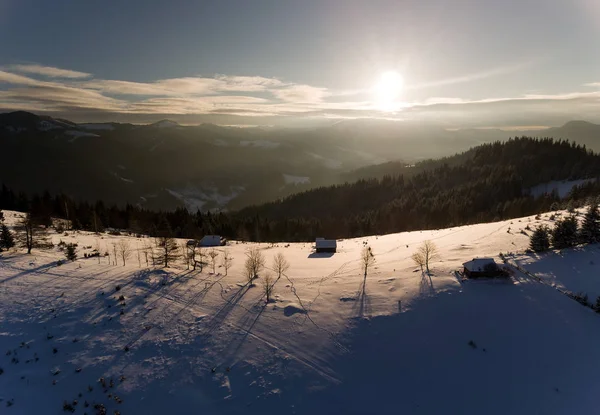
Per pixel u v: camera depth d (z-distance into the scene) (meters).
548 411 25.72
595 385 27.27
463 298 36.34
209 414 24.97
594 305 34.56
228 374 28.16
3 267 40.00
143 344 30.25
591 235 45.72
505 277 39.09
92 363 27.84
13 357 27.47
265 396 26.50
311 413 25.52
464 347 31.14
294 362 29.55
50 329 30.62
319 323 34.44
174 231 108.00
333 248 67.06
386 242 71.69
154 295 37.66
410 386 27.91
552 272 40.19
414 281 41.19
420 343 31.69
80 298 35.38
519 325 32.94
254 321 34.59
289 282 44.41
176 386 26.78
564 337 31.56
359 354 30.69
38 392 25.14
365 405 26.28
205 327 33.12
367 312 35.84
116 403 25.11
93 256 48.66
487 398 26.94
